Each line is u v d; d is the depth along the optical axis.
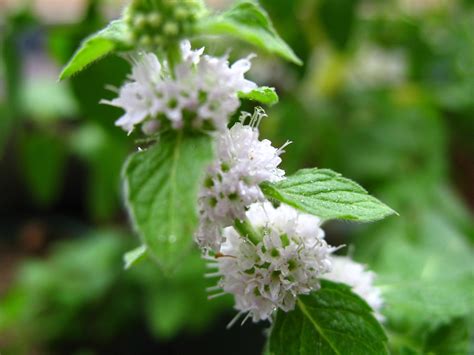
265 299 0.10
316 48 0.28
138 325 0.30
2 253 0.38
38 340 0.30
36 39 0.41
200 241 0.09
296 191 0.10
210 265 0.10
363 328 0.10
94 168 0.32
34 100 0.33
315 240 0.10
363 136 0.28
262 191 0.09
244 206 0.09
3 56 0.27
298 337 0.11
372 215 0.09
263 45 0.08
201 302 0.27
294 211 0.10
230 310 0.28
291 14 0.24
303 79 0.26
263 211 0.10
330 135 0.28
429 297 0.14
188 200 0.08
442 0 0.34
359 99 0.29
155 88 0.09
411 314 0.14
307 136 0.27
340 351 0.10
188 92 0.08
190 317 0.27
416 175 0.27
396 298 0.14
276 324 0.11
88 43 0.08
